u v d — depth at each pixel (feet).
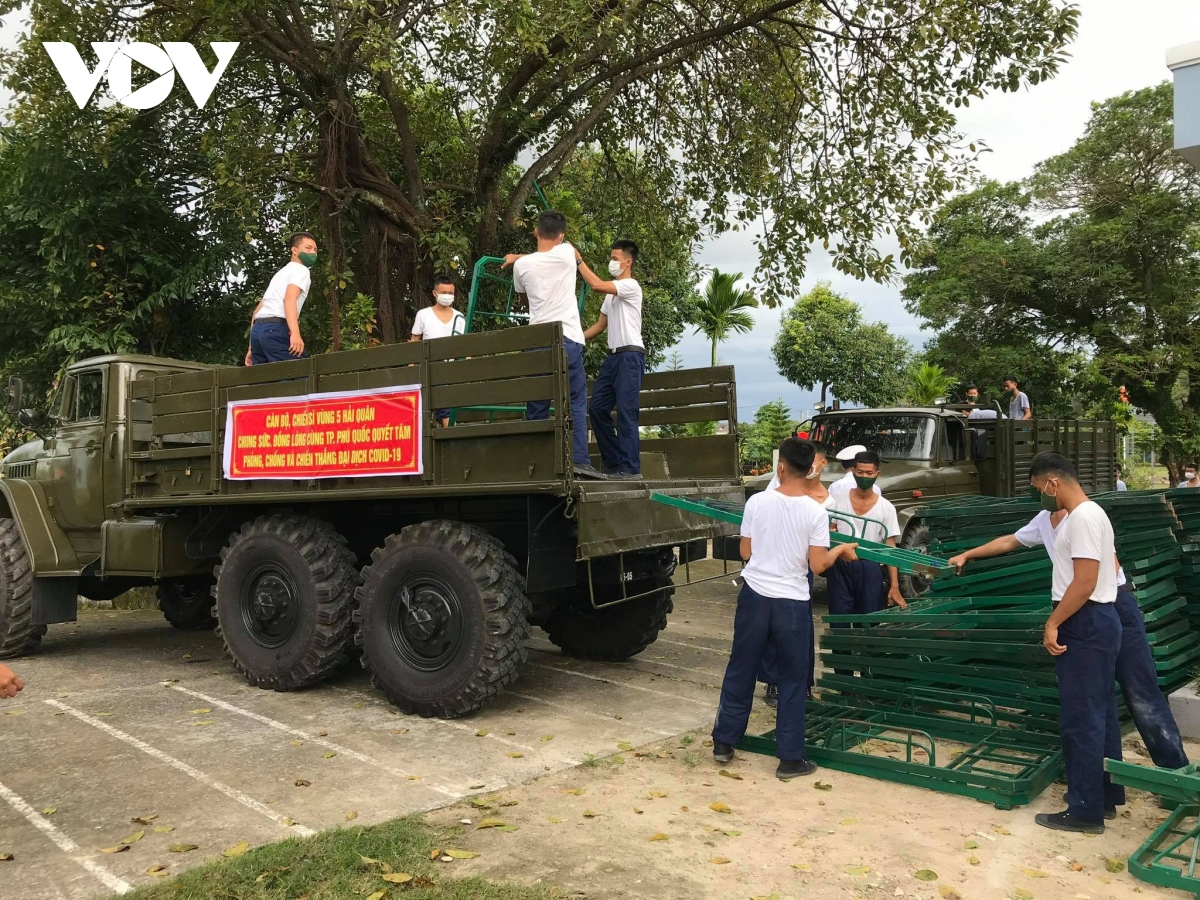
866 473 18.45
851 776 14.28
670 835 11.73
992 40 32.19
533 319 18.40
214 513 21.20
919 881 10.50
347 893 9.78
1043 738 14.76
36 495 23.86
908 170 36.78
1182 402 85.51
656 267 43.98
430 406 16.85
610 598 20.42
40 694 19.42
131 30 32.12
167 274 36.86
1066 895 10.24
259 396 19.56
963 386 92.27
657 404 22.33
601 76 36.52
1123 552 16.16
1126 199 83.10
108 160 33.86
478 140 38.40
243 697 19.12
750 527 14.69
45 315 36.11
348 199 33.58
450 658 16.80
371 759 14.83
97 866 10.70
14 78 32.09
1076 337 86.94
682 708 18.28
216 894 9.68
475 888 9.93
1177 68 18.49
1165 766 13.11
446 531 16.99
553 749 15.46
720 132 40.45
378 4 31.48
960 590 17.80
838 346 110.63
